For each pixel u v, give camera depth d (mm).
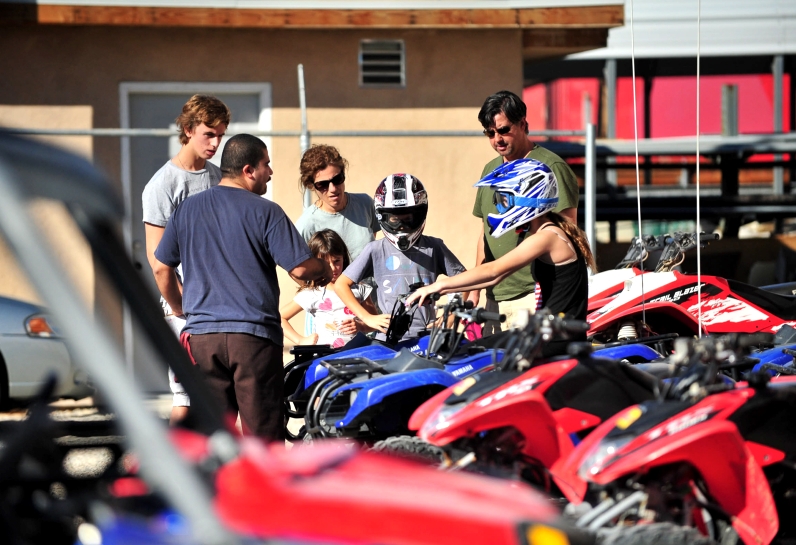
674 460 10188
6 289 25406
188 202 15047
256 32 28641
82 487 7656
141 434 4383
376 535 5371
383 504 5473
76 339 4191
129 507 6465
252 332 14383
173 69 28453
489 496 5988
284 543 5336
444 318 14516
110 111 28266
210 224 14656
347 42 28953
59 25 27844
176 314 16000
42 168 4352
